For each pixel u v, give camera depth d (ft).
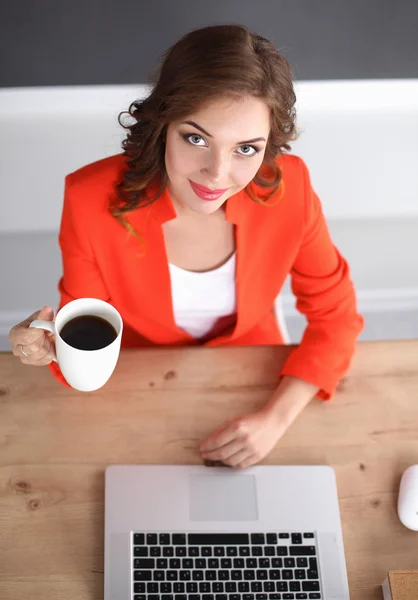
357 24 5.97
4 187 6.42
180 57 2.89
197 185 3.30
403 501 3.37
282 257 4.18
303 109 6.46
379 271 7.45
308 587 3.20
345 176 6.74
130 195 3.69
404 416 3.76
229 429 3.57
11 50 5.82
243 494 3.43
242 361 3.89
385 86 6.38
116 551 3.22
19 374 3.73
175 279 4.23
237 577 3.20
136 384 3.75
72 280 4.19
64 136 6.31
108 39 5.85
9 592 3.12
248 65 2.80
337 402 3.80
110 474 3.43
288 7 5.81
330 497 3.45
